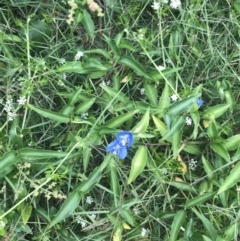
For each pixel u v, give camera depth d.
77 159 0.30
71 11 0.29
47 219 0.30
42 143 0.32
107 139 0.32
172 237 0.29
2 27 0.32
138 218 0.31
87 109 0.30
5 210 0.29
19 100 0.29
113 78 0.32
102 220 0.30
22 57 0.32
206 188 0.31
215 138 0.30
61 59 0.32
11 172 0.29
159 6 0.32
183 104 0.29
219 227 0.30
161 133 0.29
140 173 0.31
